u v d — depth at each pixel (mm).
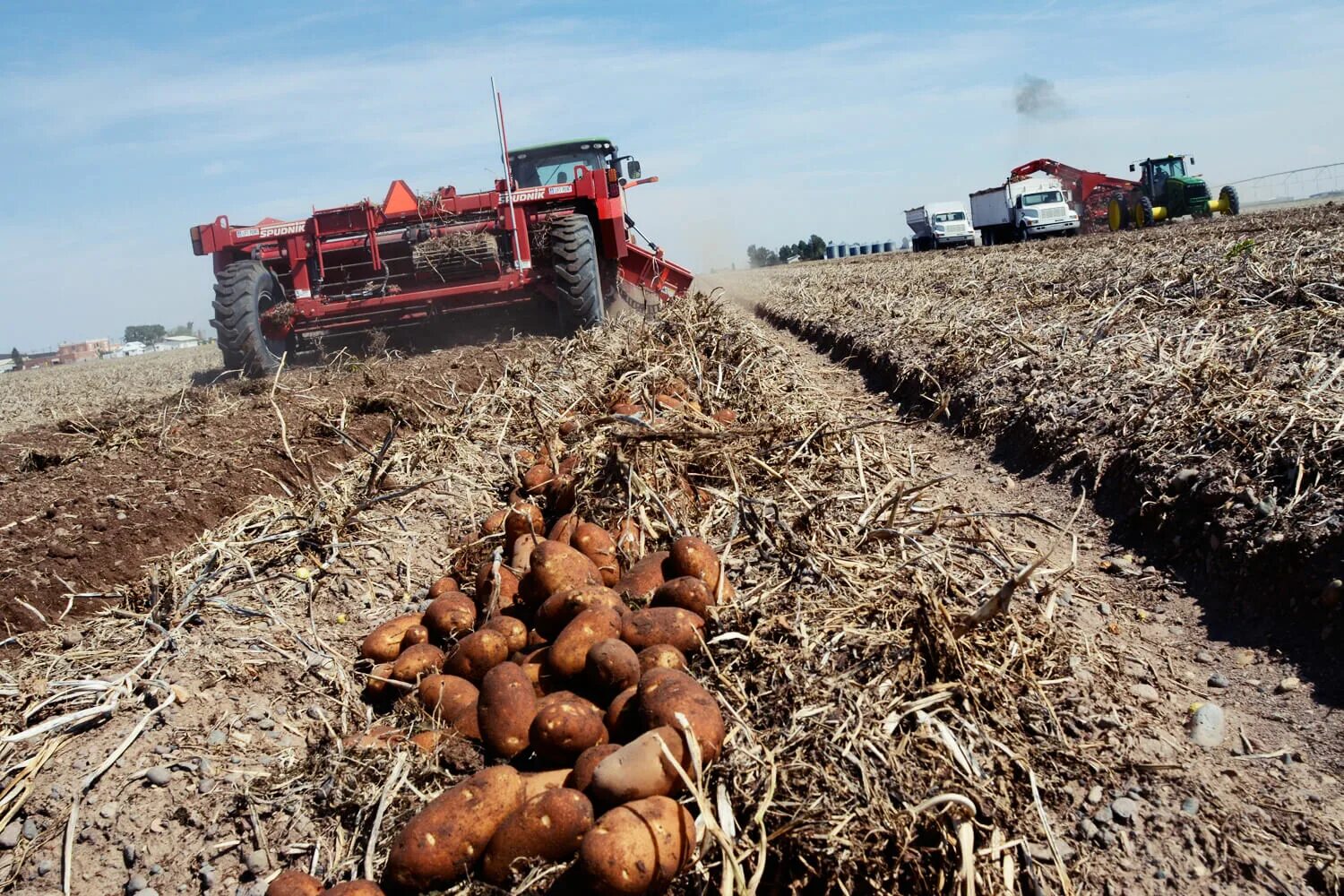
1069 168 43812
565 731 3393
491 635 4062
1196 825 3256
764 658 3916
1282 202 65938
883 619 4094
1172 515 5500
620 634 3945
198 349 52594
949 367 9359
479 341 16016
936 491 6496
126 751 3822
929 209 48125
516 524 5227
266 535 5777
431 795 3619
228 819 3613
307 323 14680
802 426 6633
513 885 3113
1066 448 6859
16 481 7293
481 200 14430
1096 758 3576
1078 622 4777
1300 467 4984
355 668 4582
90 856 3449
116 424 9383
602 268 16750
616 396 7422
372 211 14172
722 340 10164
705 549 4438
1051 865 3133
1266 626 4512
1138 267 12953
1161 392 6719
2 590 4961
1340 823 3244
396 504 6461
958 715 3580
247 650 4562
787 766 3336
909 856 3049
